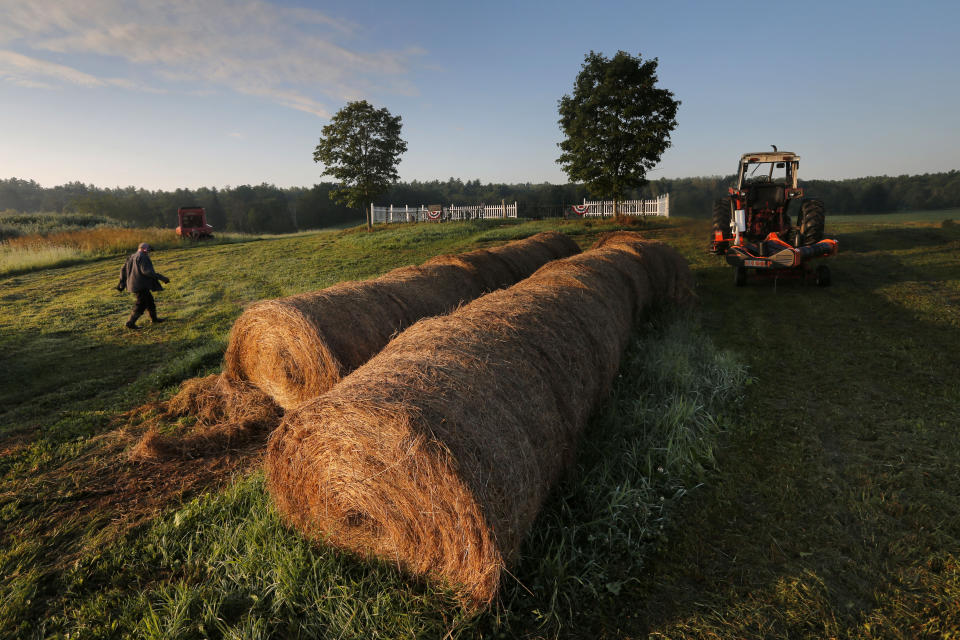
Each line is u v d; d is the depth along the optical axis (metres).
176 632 2.36
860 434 3.86
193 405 5.07
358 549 2.79
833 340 6.04
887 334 6.12
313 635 2.36
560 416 3.30
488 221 27.34
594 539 2.82
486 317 3.73
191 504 3.39
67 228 31.98
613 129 20.61
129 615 2.53
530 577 2.64
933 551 2.66
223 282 13.02
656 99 20.14
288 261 16.05
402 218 33.31
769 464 3.54
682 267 8.43
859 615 2.32
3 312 10.11
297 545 2.82
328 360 4.41
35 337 8.19
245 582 2.67
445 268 6.98
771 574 2.59
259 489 3.46
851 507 3.03
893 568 2.57
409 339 3.38
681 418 4.02
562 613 2.44
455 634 2.30
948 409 4.14
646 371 5.10
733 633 2.27
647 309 7.40
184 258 18.31
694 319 7.23
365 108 27.39
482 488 2.29
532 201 44.88
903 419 4.02
